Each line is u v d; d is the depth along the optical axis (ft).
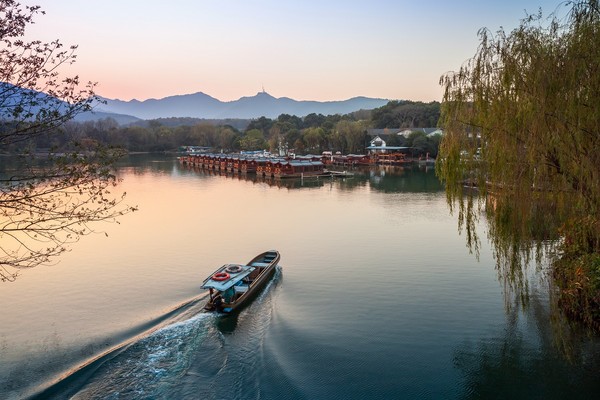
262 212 177.68
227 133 641.40
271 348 64.69
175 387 55.42
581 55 46.32
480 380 56.85
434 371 59.21
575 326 67.62
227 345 65.77
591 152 46.91
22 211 37.91
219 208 188.03
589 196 48.88
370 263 105.91
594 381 56.13
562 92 47.21
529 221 51.96
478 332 69.56
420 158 434.30
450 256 111.24
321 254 114.32
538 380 57.00
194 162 441.68
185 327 71.00
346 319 74.64
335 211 178.60
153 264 105.70
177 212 177.88
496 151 52.54
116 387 55.26
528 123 49.60
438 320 74.08
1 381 56.44
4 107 33.99
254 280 86.58
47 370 59.00
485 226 143.54
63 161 37.19
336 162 424.05
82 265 104.88
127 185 274.98
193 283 92.12
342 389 55.16
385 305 80.23
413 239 129.70
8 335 69.05
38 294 86.02
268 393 54.29
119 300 82.84
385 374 58.29
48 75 36.09
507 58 51.62
